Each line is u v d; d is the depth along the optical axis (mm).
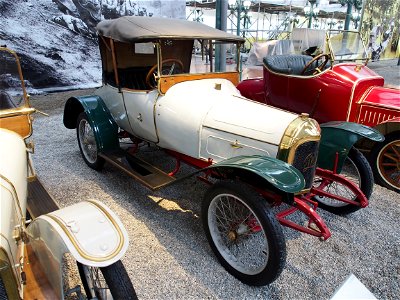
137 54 3248
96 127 2930
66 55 6203
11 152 1693
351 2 8906
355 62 3840
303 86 3424
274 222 1624
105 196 2795
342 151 2344
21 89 2115
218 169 2078
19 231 1335
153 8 7027
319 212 2643
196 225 2400
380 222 2518
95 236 1256
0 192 1331
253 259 1986
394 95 3164
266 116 2018
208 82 2555
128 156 2826
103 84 3188
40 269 1461
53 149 3941
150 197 2793
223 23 5594
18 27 5559
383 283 1901
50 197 2025
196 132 2229
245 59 7191
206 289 1814
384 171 3145
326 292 1819
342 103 3248
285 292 1812
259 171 1630
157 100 2471
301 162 1955
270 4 9281
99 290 1412
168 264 1998
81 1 6152
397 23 9398
